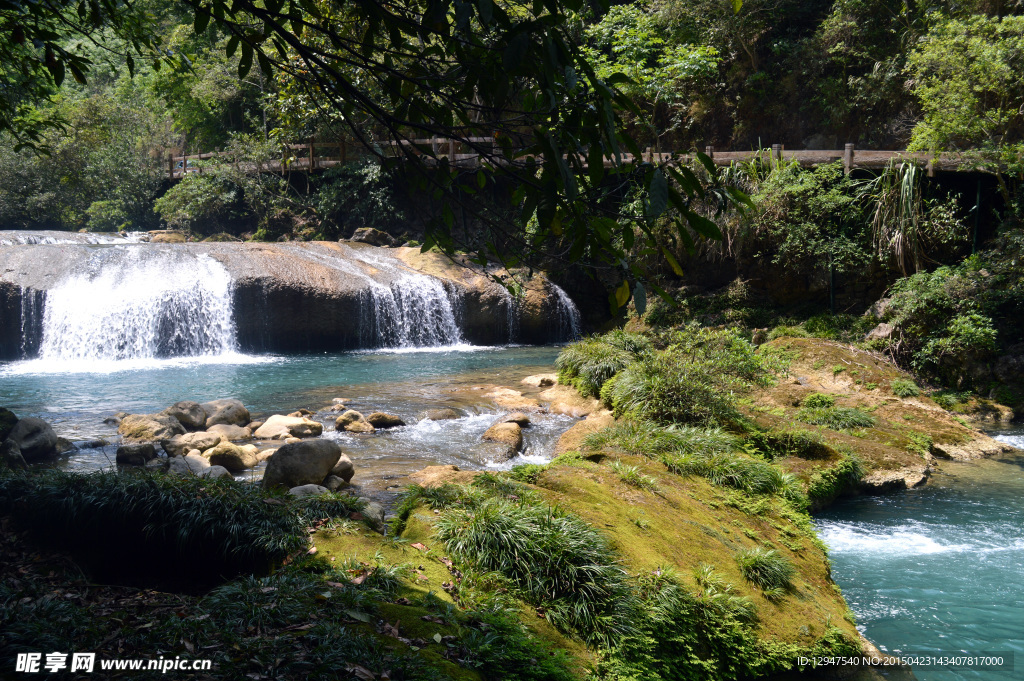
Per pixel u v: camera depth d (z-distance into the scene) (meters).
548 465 7.81
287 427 10.79
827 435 10.57
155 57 4.48
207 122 35.50
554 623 5.08
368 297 20.91
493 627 4.62
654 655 5.11
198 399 13.32
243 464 9.20
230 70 31.69
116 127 32.75
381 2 2.48
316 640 3.89
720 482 8.14
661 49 26.55
